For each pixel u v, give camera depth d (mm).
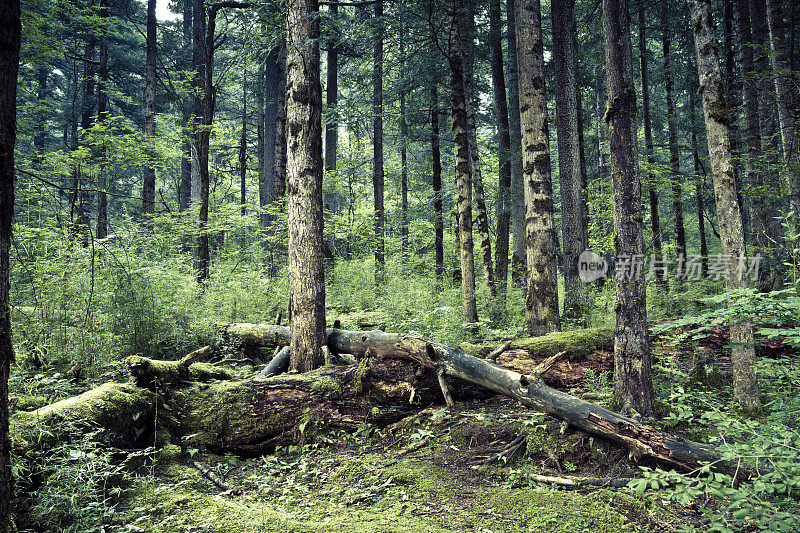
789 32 11695
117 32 19984
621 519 3229
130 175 22094
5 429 2549
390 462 4316
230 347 7070
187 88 13125
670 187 12500
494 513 3393
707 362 5680
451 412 4996
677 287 12023
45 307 5559
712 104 4617
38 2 10172
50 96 21719
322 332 5832
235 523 3137
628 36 4520
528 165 7254
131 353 5922
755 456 2695
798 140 7375
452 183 13609
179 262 8688
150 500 3447
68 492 3084
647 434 3785
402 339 5227
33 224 7207
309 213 5777
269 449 4562
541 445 4215
